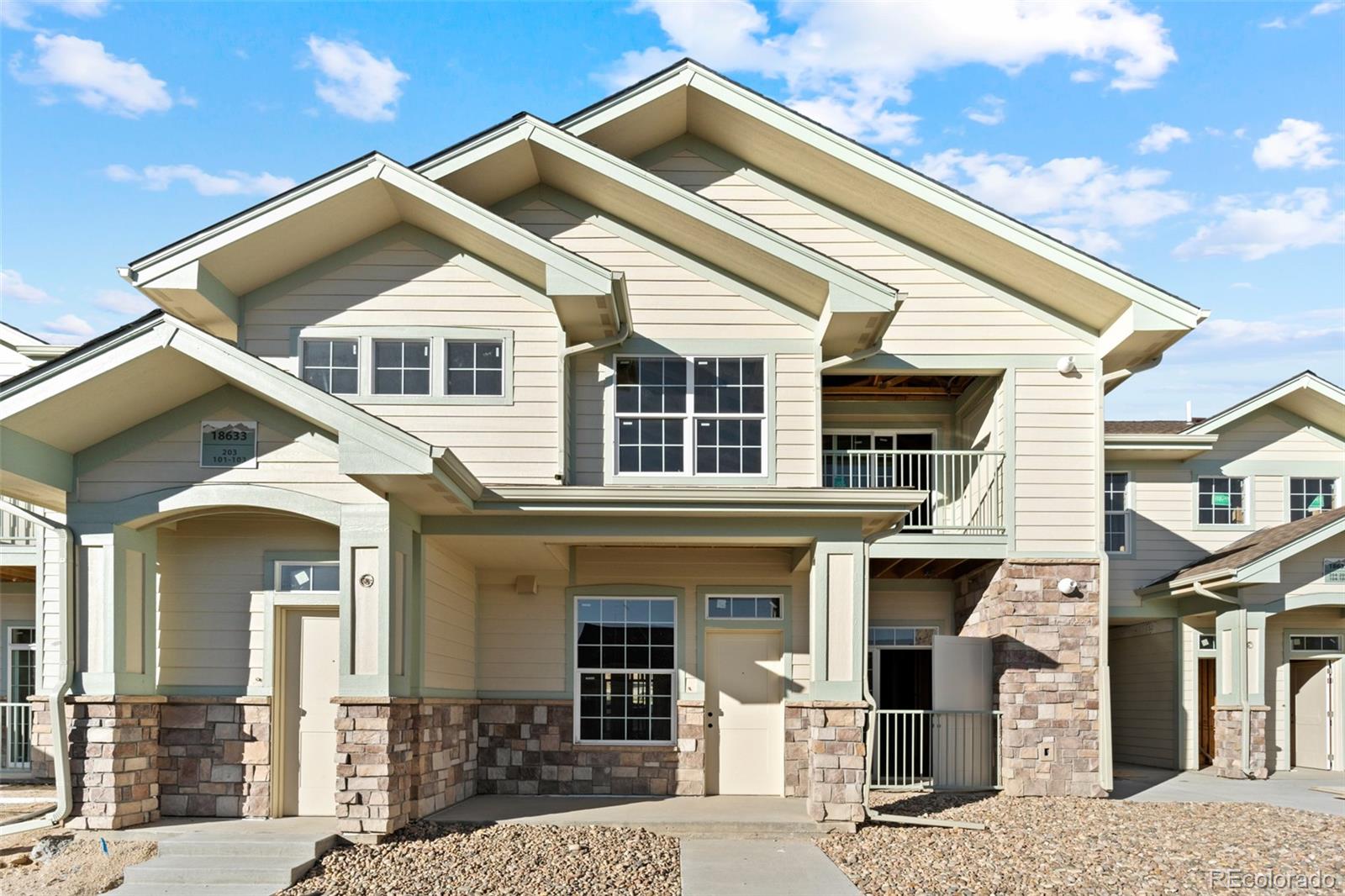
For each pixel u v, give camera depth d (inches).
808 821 458.3
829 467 692.7
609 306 498.9
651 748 554.9
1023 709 573.6
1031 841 447.2
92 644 434.9
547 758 556.4
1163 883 378.0
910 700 661.3
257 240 493.4
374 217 520.1
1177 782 655.1
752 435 543.2
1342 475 763.4
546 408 525.7
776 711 568.7
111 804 426.9
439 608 493.0
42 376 402.6
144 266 482.0
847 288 501.7
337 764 419.5
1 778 621.9
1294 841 447.8
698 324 549.0
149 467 440.1
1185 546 757.9
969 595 636.1
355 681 420.5
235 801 461.4
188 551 476.1
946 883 376.5
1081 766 572.1
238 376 406.9
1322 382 744.3
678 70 570.3
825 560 471.2
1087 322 594.2
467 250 530.9
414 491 423.5
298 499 431.5
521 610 567.8
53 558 480.7
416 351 528.7
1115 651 850.1
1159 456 754.2
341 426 398.3
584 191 550.3
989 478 612.4
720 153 611.5
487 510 464.8
